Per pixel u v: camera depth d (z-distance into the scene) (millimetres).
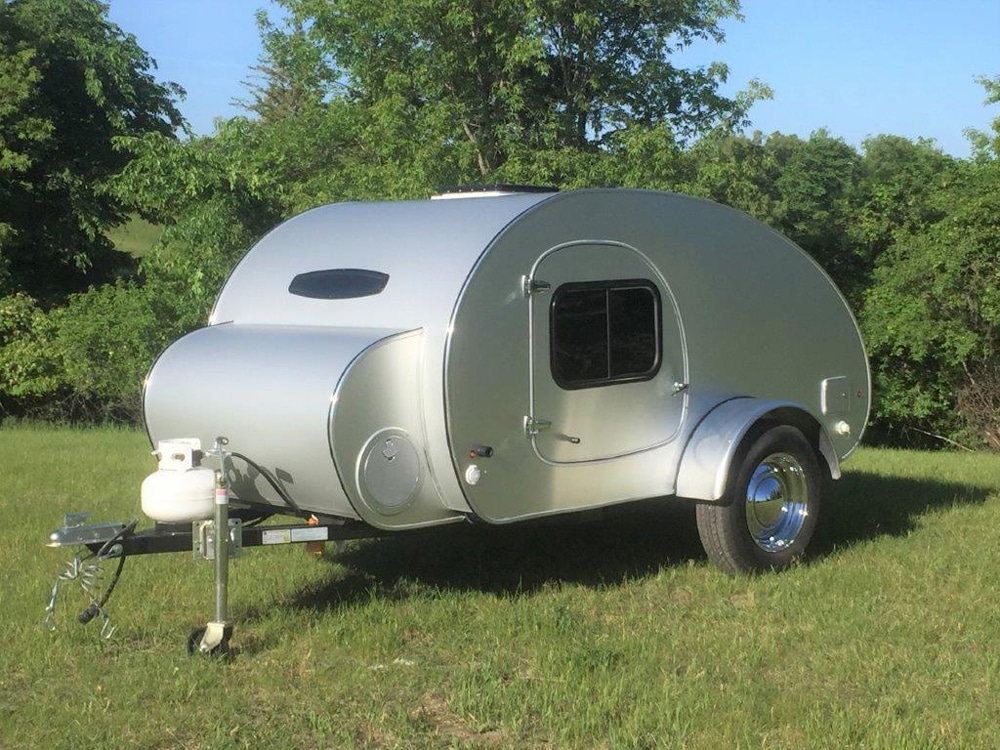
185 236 16922
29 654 5621
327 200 17750
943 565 7340
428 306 6199
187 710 4992
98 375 18156
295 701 5094
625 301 6953
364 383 5941
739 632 6012
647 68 22641
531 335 6453
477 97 22141
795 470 7438
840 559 7562
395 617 6227
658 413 7117
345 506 5965
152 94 27625
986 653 5660
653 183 18906
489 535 8133
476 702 4984
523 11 21344
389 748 4645
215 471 5762
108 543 5465
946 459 13656
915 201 25484
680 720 4812
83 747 4629
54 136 26000
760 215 26438
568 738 4707
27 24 25547
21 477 10672
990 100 23062
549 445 6570
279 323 6832
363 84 23484
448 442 6098
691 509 9039
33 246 25500
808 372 8164
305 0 23484
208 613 6320
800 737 4652
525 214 6465
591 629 6066
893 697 5082
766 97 23062
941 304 20969
